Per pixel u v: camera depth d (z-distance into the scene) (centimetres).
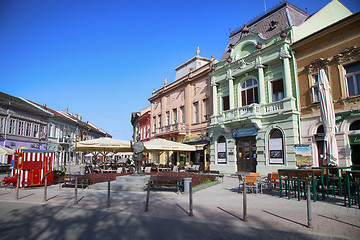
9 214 752
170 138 3023
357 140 1369
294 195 1041
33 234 560
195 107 2702
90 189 1255
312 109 1608
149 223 645
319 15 1906
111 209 799
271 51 1823
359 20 1392
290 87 1706
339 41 1495
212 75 2331
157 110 3472
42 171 1412
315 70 1608
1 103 3080
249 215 709
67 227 612
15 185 1379
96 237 539
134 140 1445
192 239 524
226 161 2139
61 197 1039
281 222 632
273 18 2050
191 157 2664
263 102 1847
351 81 1448
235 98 2133
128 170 2053
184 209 796
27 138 3547
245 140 2006
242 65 2022
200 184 1291
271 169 1728
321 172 934
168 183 1224
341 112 1449
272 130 1781
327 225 600
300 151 1534
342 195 1009
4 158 3106
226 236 540
